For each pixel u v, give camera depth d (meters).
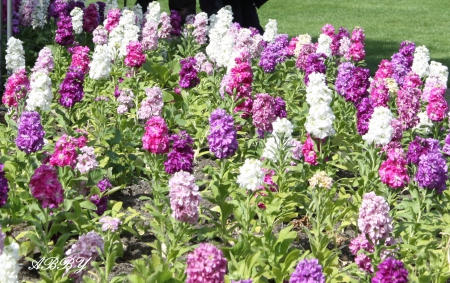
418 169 3.35
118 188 3.46
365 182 3.52
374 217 2.89
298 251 2.90
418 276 3.01
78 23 5.44
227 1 6.48
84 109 4.39
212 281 2.55
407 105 3.96
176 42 5.75
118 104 4.28
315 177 3.19
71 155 3.18
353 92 4.12
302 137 4.08
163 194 3.34
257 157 3.76
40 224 3.02
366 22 9.05
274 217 3.23
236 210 3.25
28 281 2.99
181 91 4.42
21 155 3.53
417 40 7.82
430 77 4.75
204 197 3.24
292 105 4.48
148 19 5.47
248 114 4.03
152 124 3.27
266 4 10.41
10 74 4.81
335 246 3.29
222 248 2.99
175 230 3.09
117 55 4.84
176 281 2.75
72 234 3.07
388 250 2.98
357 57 5.25
